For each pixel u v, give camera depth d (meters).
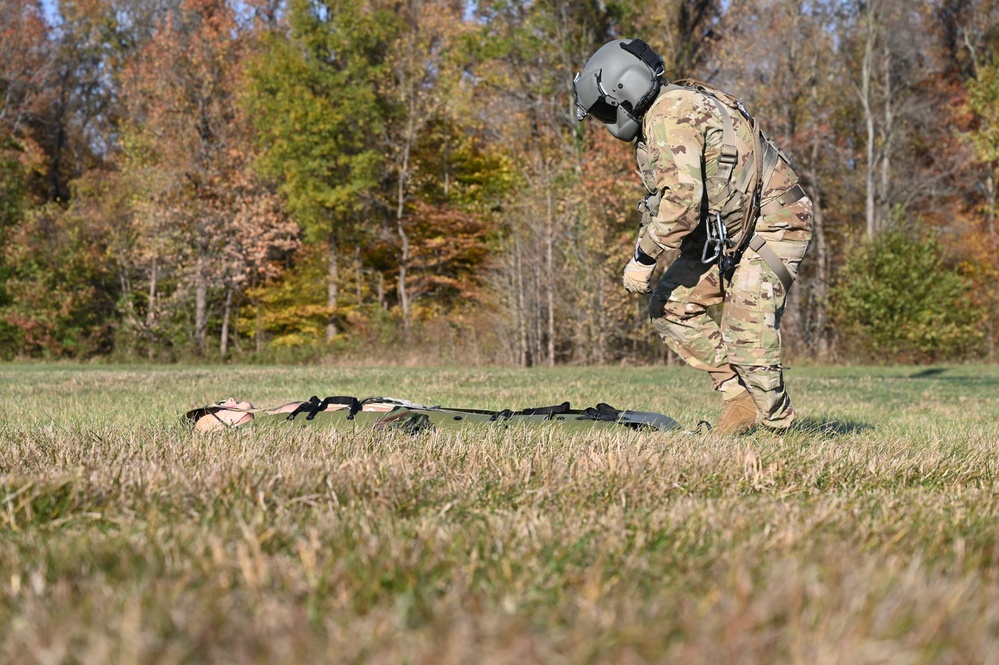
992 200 32.78
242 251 30.84
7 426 5.57
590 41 30.77
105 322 30.88
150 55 33.22
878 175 32.28
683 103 4.43
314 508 2.68
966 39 34.78
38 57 40.31
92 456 3.54
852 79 32.06
